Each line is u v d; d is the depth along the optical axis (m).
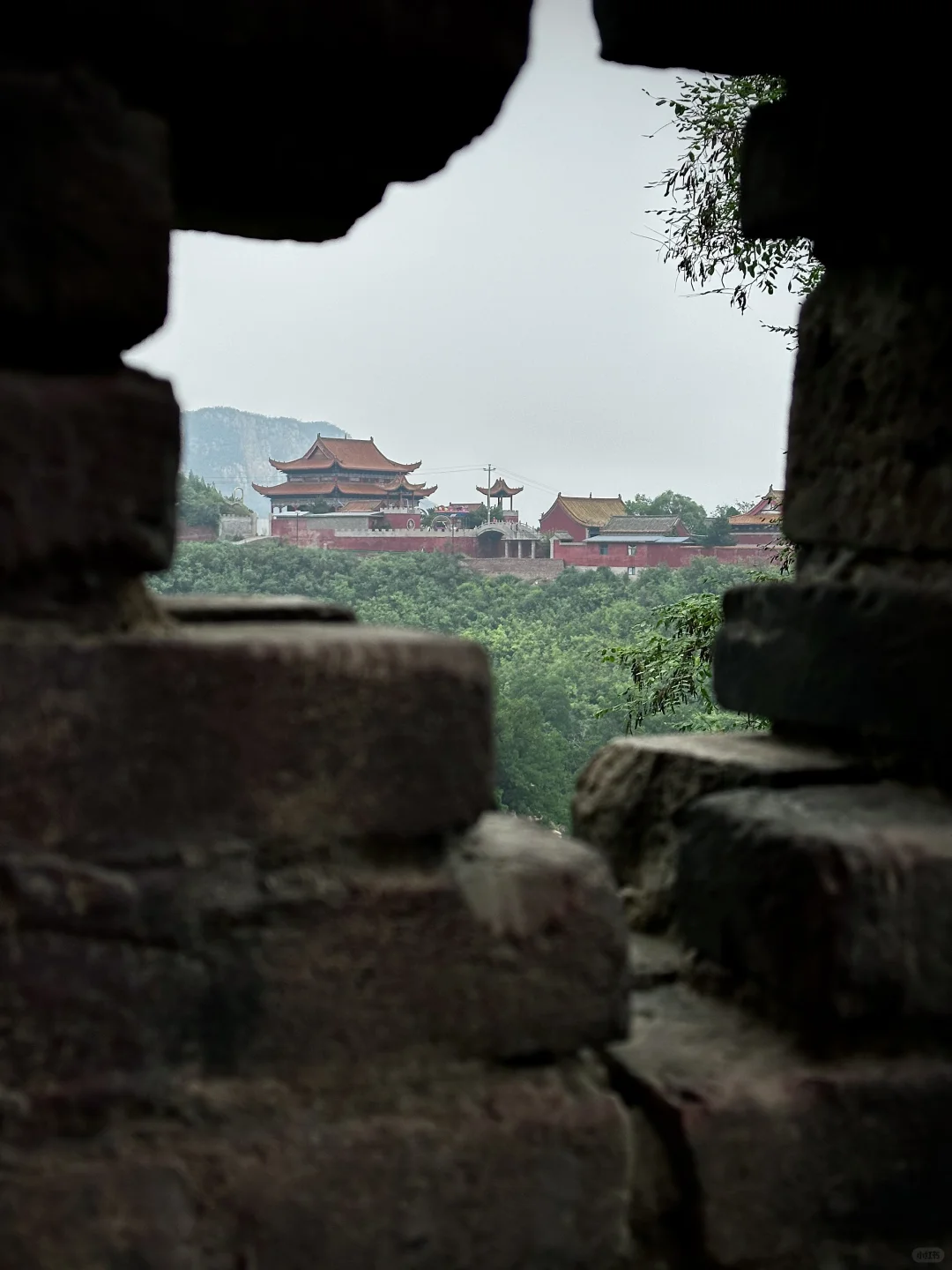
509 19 1.31
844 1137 1.43
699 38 1.71
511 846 1.36
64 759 1.13
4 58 1.17
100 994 1.15
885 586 1.68
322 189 1.53
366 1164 1.22
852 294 1.79
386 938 1.24
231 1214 1.18
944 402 1.63
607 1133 1.30
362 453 91.44
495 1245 1.27
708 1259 1.39
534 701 38.44
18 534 1.13
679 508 80.06
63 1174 1.13
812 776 1.75
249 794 1.19
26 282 1.14
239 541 71.88
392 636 1.28
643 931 1.91
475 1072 1.28
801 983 1.47
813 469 1.83
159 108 1.31
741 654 1.91
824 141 1.75
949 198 1.61
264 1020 1.21
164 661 1.16
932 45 1.60
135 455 1.17
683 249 5.69
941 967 1.45
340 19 1.24
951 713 1.56
